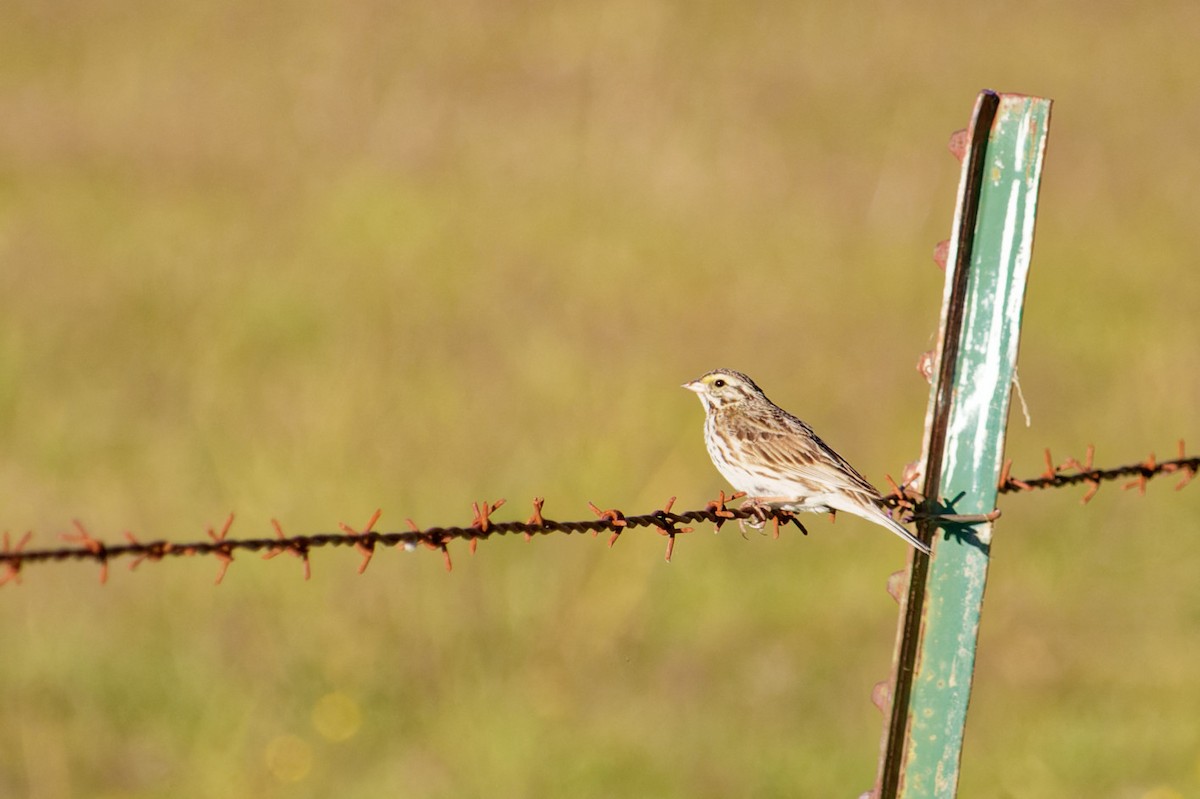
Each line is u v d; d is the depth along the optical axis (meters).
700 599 14.44
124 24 34.41
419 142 27.59
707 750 12.29
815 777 11.91
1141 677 13.59
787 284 21.81
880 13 37.34
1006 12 38.22
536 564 14.30
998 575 15.03
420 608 13.62
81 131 27.77
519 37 33.59
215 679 12.83
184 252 22.38
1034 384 18.72
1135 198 26.80
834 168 26.95
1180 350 19.62
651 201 25.41
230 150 27.11
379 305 20.38
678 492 15.31
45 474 15.46
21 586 13.77
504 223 24.14
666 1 36.47
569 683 13.20
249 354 18.77
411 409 16.84
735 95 30.53
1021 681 13.59
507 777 11.82
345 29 33.66
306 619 13.41
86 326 19.33
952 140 7.20
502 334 19.45
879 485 15.99
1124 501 16.34
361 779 11.92
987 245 7.23
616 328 19.77
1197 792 12.05
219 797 11.72
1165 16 38.59
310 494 14.68
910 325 20.38
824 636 14.02
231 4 35.94
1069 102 31.95
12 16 34.62
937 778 7.27
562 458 15.80
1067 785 12.13
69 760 12.05
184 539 14.29
